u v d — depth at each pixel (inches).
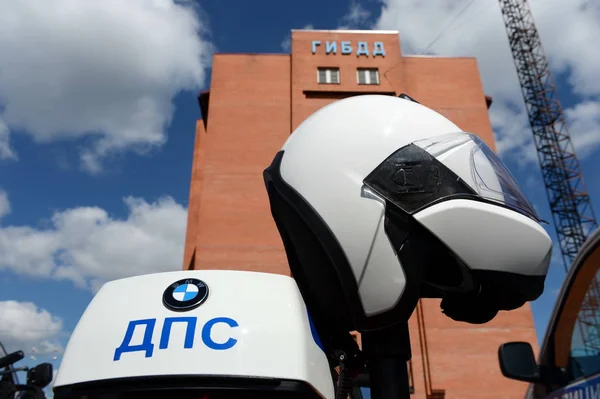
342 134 62.8
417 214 56.2
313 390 51.4
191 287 55.0
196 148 1146.0
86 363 50.6
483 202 58.0
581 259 117.8
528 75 1701.5
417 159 58.8
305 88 923.4
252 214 835.4
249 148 887.1
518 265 57.3
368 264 56.7
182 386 48.5
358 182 58.7
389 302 56.2
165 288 55.7
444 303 67.9
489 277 56.6
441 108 920.9
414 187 57.2
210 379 48.9
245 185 857.5
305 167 63.2
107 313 54.3
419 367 709.9
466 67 960.9
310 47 962.7
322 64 948.0
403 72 943.0
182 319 52.2
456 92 936.3
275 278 59.6
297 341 52.9
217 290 55.3
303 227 61.9
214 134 895.7
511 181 64.0
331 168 60.7
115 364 49.7
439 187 57.5
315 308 62.1
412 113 65.0
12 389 125.0
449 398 692.7
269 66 962.7
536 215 63.3
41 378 127.2
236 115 914.7
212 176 861.8
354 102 67.7
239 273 58.4
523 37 1744.6
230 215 832.9
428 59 967.6
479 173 59.8
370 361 63.4
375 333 62.9
